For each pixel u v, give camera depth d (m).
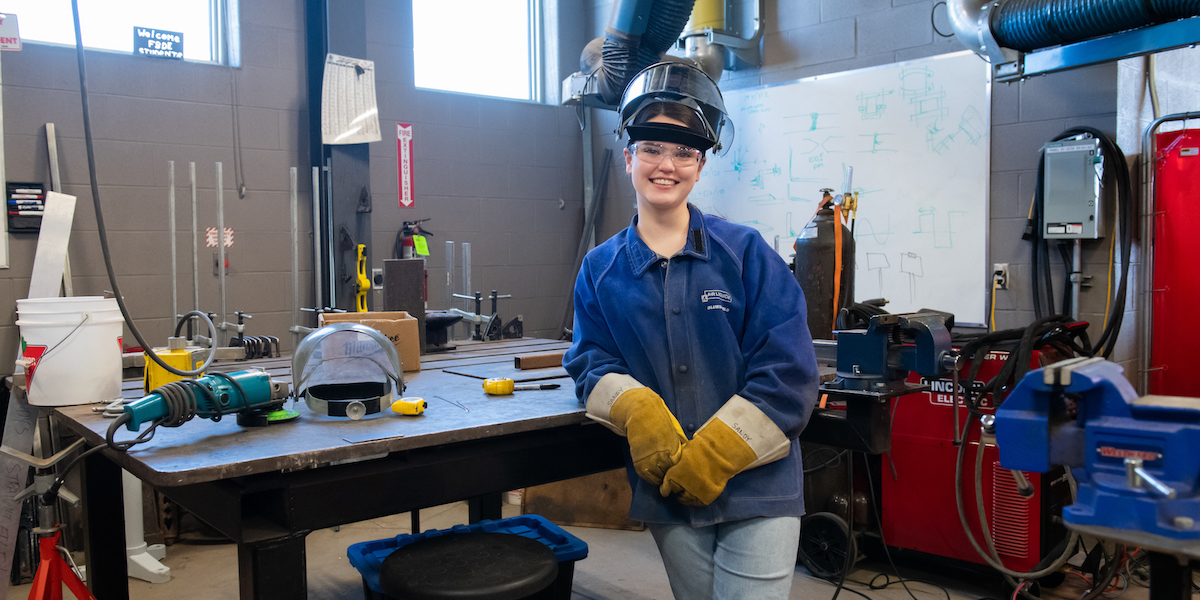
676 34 3.46
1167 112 3.00
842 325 1.91
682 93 1.38
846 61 3.54
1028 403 0.95
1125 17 2.31
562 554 1.69
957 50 3.17
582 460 1.63
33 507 2.71
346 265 3.65
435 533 1.80
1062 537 2.42
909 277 3.31
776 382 1.28
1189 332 2.71
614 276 1.44
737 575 1.31
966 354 1.68
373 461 1.36
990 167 3.07
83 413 1.51
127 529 2.71
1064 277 2.90
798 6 3.70
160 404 1.26
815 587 2.60
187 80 3.42
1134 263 2.89
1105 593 2.43
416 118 4.07
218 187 3.24
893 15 3.37
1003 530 2.41
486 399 1.67
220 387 1.33
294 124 3.70
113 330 1.64
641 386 1.35
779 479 1.33
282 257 3.69
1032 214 2.89
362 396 1.55
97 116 3.22
